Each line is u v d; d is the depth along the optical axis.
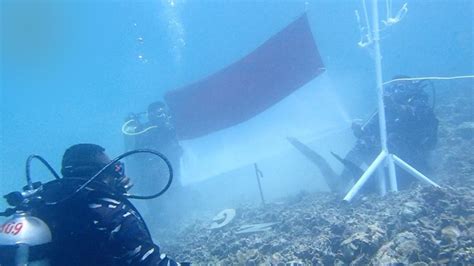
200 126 9.56
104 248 2.13
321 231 5.48
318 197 8.22
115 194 2.33
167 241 8.42
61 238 2.14
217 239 7.06
